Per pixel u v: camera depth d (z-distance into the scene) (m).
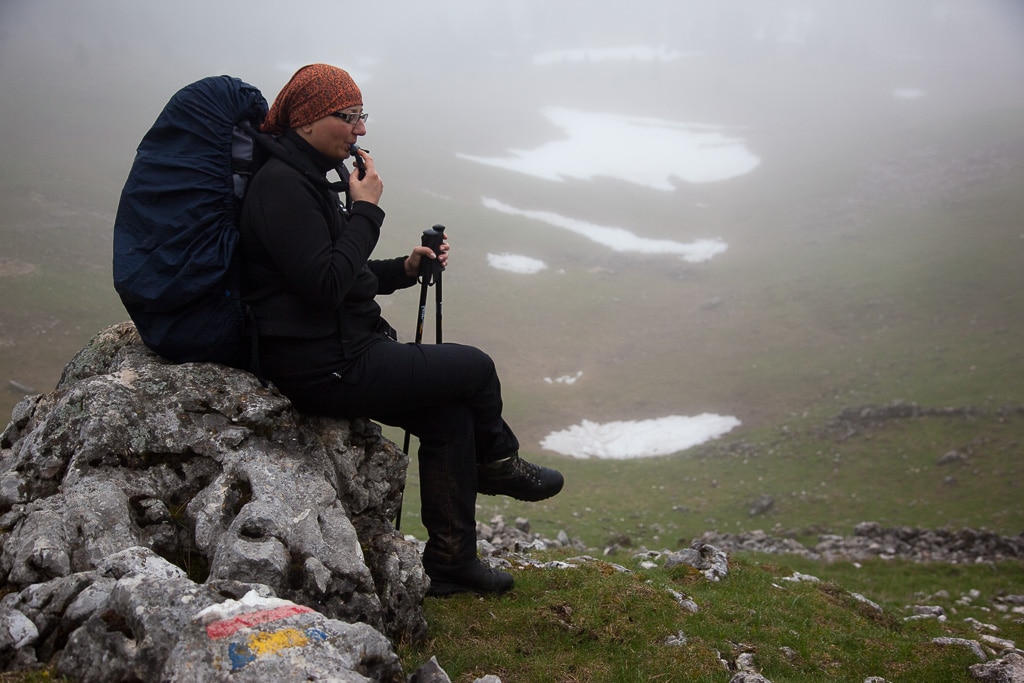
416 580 4.61
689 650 5.93
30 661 3.29
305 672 2.91
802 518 45.53
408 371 4.53
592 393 79.94
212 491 4.00
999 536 32.25
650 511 46.75
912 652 7.77
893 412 60.69
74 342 71.38
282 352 4.37
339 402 4.46
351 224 4.30
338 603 3.87
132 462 4.10
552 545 16.52
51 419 4.21
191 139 4.30
